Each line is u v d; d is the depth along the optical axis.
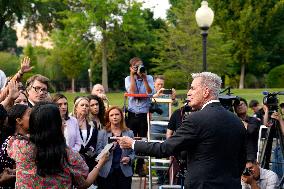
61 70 48.12
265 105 6.95
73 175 4.31
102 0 43.88
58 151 4.14
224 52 37.50
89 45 46.16
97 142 7.16
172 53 33.69
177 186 7.82
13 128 4.77
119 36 46.22
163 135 9.08
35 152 4.12
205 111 4.69
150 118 9.10
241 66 48.69
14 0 35.16
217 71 35.19
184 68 33.19
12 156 4.25
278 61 51.00
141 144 4.86
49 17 44.84
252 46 48.09
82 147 7.00
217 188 4.56
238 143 4.73
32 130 4.19
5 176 4.54
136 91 9.34
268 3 48.47
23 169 4.16
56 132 4.17
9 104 5.60
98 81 49.78
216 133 4.60
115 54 47.97
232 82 49.31
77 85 50.38
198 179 4.59
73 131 6.95
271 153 7.18
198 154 4.64
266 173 6.35
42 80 6.58
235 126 4.72
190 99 4.88
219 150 4.61
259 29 48.88
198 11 12.46
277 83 45.00
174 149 4.66
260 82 50.16
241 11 47.00
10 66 40.00
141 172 9.25
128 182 7.09
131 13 44.56
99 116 7.66
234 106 7.68
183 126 4.69
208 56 33.31
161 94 9.06
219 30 39.75
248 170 6.14
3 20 35.94
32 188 4.13
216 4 47.78
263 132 7.86
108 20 44.75
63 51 46.19
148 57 47.06
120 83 49.31
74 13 45.19
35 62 45.81
